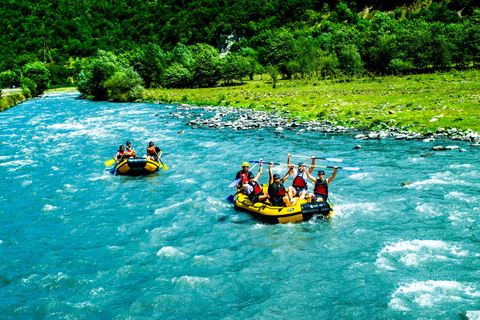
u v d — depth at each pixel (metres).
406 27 88.81
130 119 38.72
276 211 11.48
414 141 21.41
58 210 13.57
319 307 7.52
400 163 17.30
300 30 149.00
